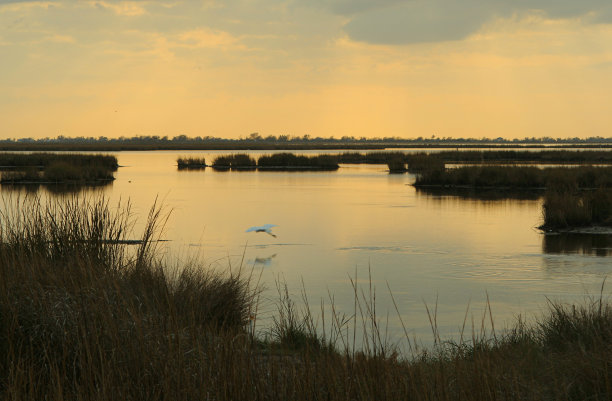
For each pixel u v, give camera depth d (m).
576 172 50.78
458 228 27.02
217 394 4.98
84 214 9.89
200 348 5.70
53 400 5.10
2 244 8.28
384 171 74.12
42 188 44.84
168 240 22.48
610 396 5.51
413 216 31.27
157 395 5.07
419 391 5.24
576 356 6.47
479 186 49.41
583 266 18.70
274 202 37.50
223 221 28.61
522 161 87.25
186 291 9.25
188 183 52.84
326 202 37.69
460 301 14.38
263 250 21.31
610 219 27.39
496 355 6.61
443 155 100.12
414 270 18.14
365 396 5.07
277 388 5.25
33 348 6.02
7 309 6.28
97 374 5.20
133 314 5.89
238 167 81.75
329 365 5.44
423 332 11.44
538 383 5.80
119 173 67.50
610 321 8.23
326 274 17.42
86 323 5.86
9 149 167.62
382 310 13.30
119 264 9.32
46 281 7.24
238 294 10.52
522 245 22.67
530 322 12.06
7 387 5.39
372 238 24.23
